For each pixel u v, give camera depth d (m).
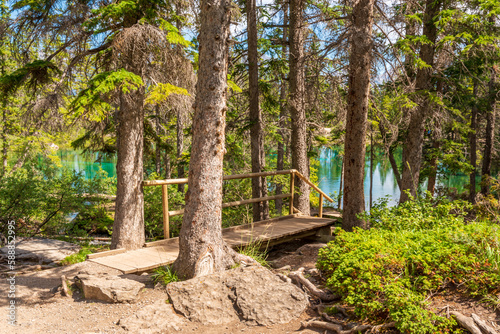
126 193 6.85
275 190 15.76
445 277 4.04
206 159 4.99
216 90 4.95
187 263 4.93
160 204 12.92
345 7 9.84
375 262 4.21
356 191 8.16
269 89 12.19
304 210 11.84
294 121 11.66
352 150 8.13
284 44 12.05
